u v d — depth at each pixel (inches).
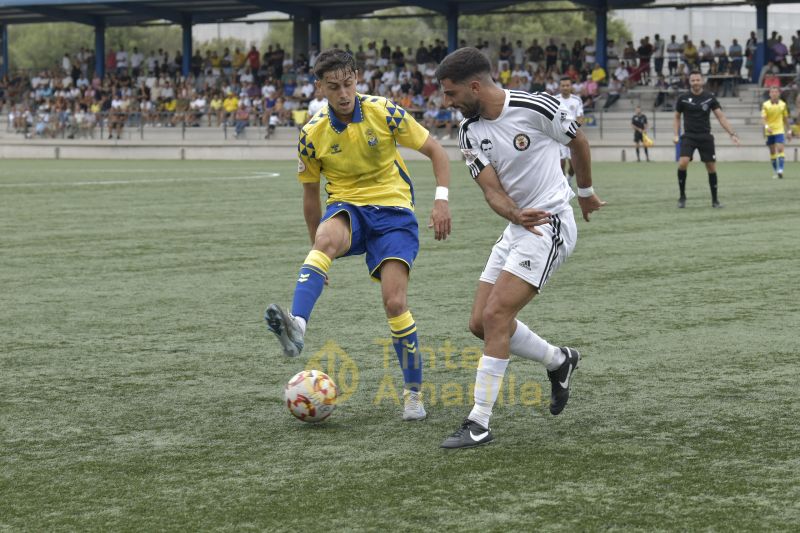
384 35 3619.6
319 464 292.2
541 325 490.3
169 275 652.7
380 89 2743.6
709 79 2513.5
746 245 775.7
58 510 256.7
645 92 2546.8
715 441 311.3
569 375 338.3
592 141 2394.2
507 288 317.1
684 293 573.6
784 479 275.9
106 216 1042.1
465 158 326.6
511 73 2689.5
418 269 669.3
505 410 349.7
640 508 254.5
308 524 245.4
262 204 1186.0
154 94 2923.2
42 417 342.6
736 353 430.3
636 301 550.6
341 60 347.9
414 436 320.2
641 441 312.5
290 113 2726.4
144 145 2709.2
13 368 412.2
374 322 497.7
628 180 1557.6
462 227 922.1
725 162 2176.4
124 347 449.7
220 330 484.4
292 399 328.8
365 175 359.9
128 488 272.5
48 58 5022.1
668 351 434.6
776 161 1583.4
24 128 3002.0
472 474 282.2
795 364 410.9
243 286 609.3
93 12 3147.1
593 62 2699.3
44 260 722.8
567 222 326.0
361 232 358.3
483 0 2719.0
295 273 659.4
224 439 317.7
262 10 3036.4
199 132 2787.9
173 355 434.6
